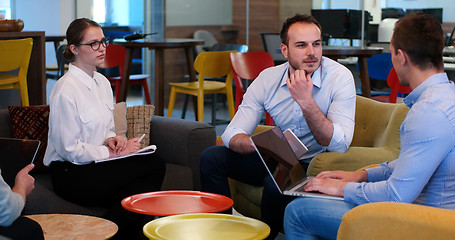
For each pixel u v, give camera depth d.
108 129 3.26
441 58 2.04
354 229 1.88
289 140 2.59
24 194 2.26
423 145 1.96
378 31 7.79
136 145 3.21
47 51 9.06
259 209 3.14
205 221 2.33
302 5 8.06
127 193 3.05
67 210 3.03
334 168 2.81
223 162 3.10
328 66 3.02
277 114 3.14
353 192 2.16
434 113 1.95
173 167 3.52
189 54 6.81
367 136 3.24
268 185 2.80
